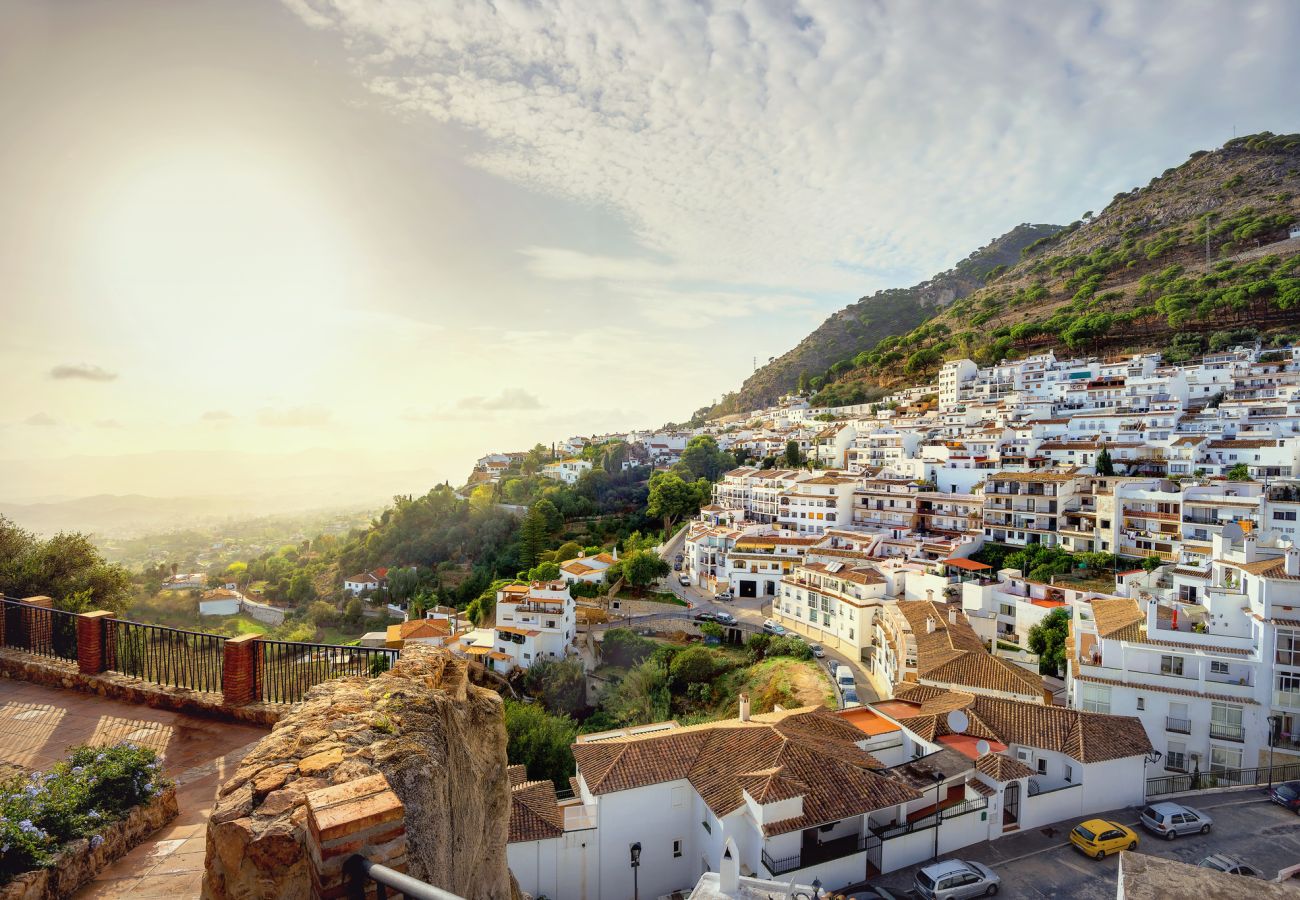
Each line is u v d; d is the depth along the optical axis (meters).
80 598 28.45
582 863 27.81
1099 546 77.25
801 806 26.14
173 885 9.00
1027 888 25.91
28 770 11.27
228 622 106.44
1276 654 34.53
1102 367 128.38
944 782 29.09
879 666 59.56
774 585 90.81
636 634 76.19
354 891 5.25
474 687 10.98
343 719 7.90
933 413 139.25
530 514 117.38
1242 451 83.25
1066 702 47.38
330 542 179.25
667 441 194.88
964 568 77.06
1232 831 29.02
